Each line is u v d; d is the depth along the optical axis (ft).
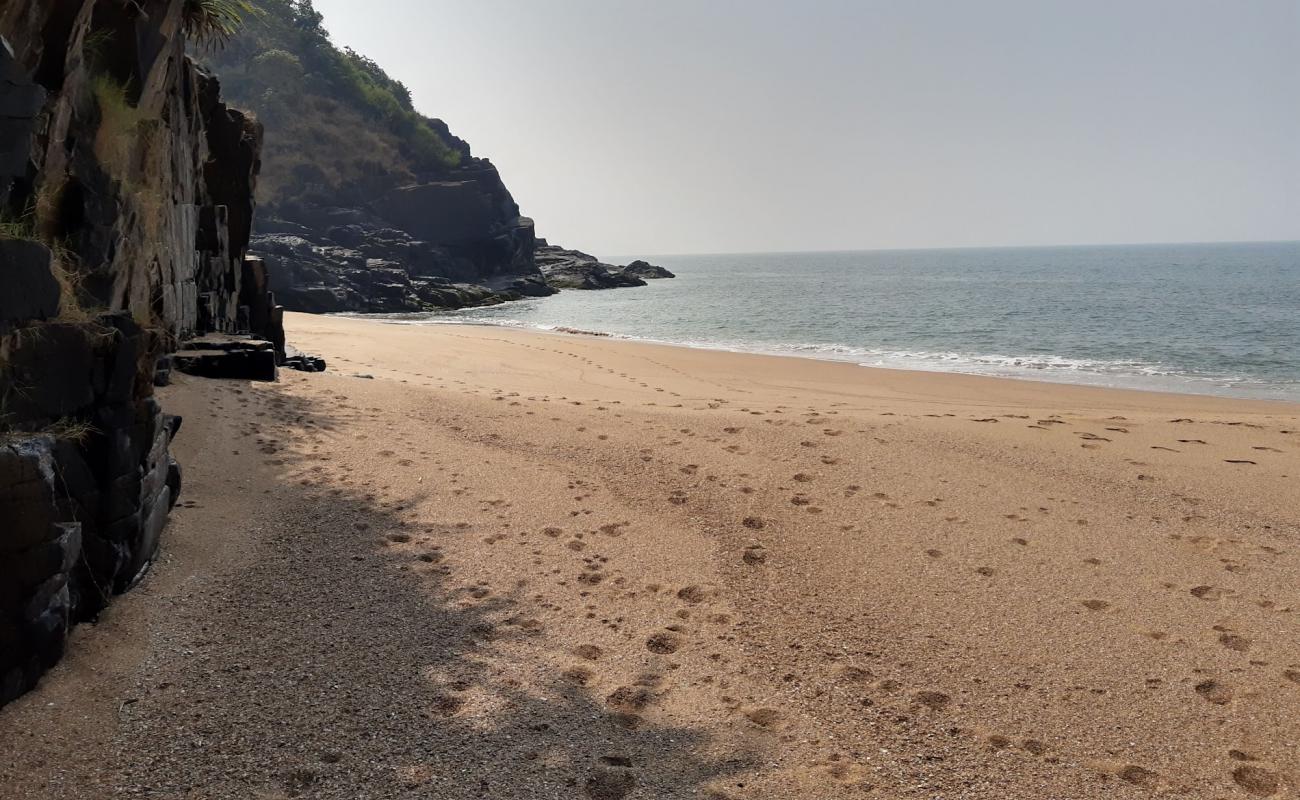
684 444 28.14
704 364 61.87
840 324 119.55
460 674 13.38
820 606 16.80
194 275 34.27
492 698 12.72
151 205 23.48
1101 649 15.03
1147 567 18.71
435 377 45.01
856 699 13.30
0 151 12.10
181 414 24.49
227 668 12.91
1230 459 27.37
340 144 230.89
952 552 19.53
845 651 14.96
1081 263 485.97
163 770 10.46
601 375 51.88
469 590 16.65
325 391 31.91
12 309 11.81
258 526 18.49
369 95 260.01
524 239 237.04
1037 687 13.74
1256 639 15.33
